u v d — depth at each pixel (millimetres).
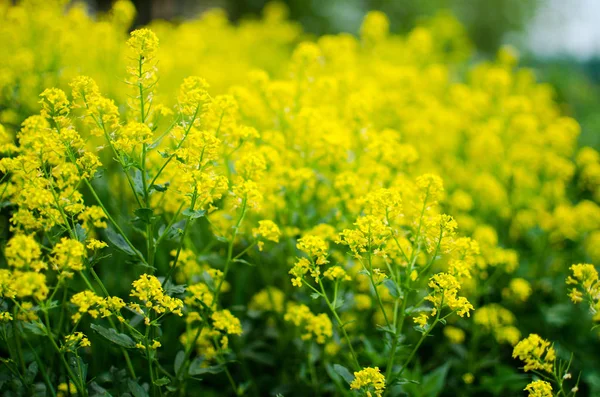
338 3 18891
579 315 5027
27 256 2771
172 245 4852
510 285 4820
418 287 4609
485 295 4734
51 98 3152
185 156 3221
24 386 3209
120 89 5957
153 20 11609
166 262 4840
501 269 4832
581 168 7227
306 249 3229
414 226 3416
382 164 4707
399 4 19406
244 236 4395
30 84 4988
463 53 10758
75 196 3268
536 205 6043
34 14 5672
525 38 22781
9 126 4656
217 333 3643
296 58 5176
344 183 4133
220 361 3789
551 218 5656
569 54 18375
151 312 3363
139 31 3254
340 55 7105
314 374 4113
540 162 6613
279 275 4539
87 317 3945
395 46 9094
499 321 4723
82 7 6461
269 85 4875
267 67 9492
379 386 3025
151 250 3293
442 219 3229
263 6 18406
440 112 6844
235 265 4777
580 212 5664
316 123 4551
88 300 3006
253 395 4277
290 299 4590
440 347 4723
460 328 4867
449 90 8508
